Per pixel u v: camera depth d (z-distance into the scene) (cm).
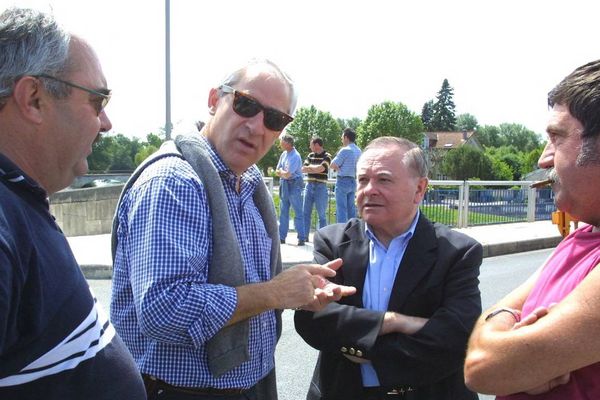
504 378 137
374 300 234
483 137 12275
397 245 235
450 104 10681
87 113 134
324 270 203
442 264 226
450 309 218
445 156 6225
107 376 131
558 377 132
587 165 134
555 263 154
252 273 206
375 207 229
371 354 214
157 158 189
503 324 152
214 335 179
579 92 135
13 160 126
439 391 224
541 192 1361
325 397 236
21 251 111
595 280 126
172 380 182
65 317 120
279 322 227
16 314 109
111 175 1812
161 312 166
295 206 916
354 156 911
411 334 213
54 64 125
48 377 118
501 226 1251
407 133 7794
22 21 122
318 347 228
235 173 204
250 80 198
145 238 172
